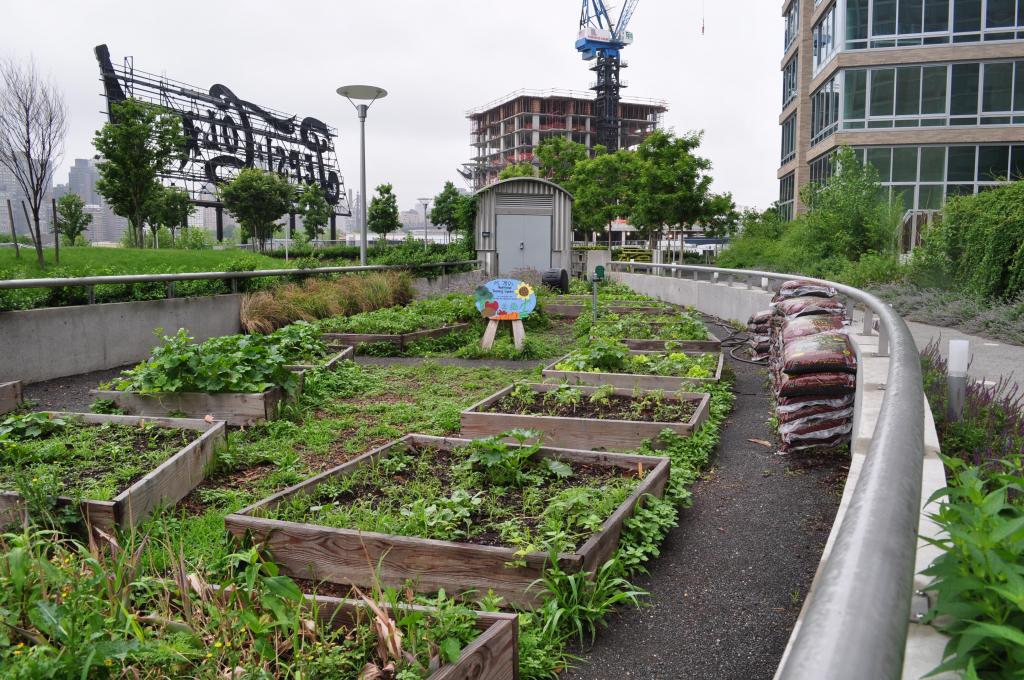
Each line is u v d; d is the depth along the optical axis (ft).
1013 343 34.04
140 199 128.06
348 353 34.35
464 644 9.37
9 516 13.50
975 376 25.79
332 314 46.60
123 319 34.60
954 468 7.29
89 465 16.70
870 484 4.37
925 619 5.80
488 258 94.84
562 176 251.80
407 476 16.40
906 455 4.88
